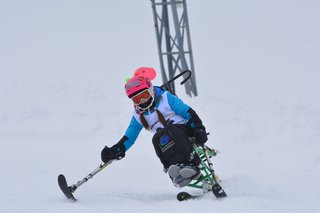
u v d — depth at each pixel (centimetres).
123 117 3891
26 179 1970
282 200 1553
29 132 3788
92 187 1855
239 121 3309
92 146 3244
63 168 2383
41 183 1850
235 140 3083
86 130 3725
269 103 3450
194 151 1547
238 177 1831
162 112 1580
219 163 2509
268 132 3075
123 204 1458
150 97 1569
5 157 2712
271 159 2588
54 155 2848
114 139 3512
